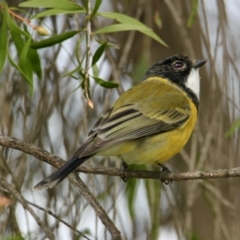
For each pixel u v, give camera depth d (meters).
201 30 11.76
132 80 12.93
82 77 9.49
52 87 12.32
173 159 13.65
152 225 11.56
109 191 12.02
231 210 11.59
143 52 12.73
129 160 10.64
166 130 10.74
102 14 9.90
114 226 8.64
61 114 12.27
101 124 10.18
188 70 12.00
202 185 11.78
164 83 11.87
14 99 11.97
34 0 9.66
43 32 9.70
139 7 12.52
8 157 11.91
